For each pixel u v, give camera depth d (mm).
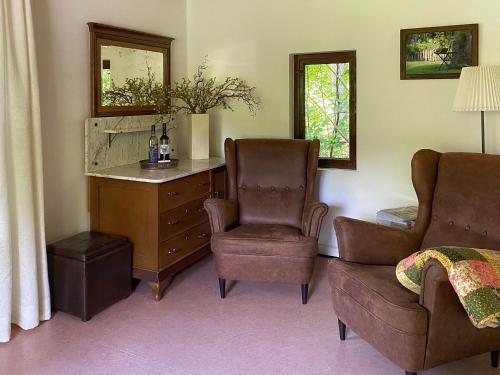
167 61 4117
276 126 4172
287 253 3066
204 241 3740
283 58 4055
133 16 3721
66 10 3119
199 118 4074
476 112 3404
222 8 4246
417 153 2855
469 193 2598
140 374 2291
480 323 1771
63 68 3131
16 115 2561
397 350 2041
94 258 2873
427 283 1987
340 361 2432
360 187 3916
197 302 3160
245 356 2471
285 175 3682
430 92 3539
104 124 3436
